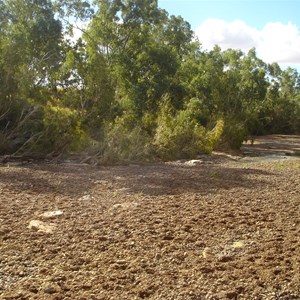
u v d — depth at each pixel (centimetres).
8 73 1784
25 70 1900
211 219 746
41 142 1761
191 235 650
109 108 2288
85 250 575
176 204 870
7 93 1784
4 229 661
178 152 2052
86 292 443
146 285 462
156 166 1619
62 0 3228
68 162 1638
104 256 553
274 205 870
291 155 2517
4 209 803
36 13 3175
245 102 3359
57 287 451
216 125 2409
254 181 1212
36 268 509
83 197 934
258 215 779
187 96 3084
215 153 2394
